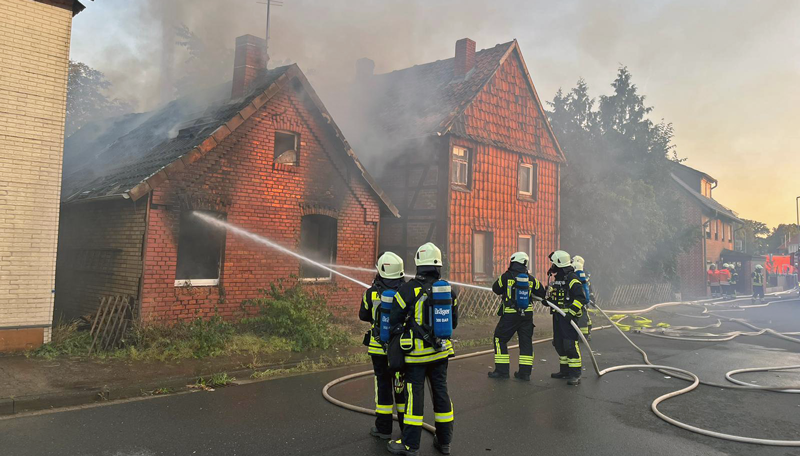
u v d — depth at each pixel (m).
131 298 9.30
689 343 11.60
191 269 10.20
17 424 5.24
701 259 32.03
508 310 7.68
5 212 8.06
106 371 7.14
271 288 10.68
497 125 17.50
